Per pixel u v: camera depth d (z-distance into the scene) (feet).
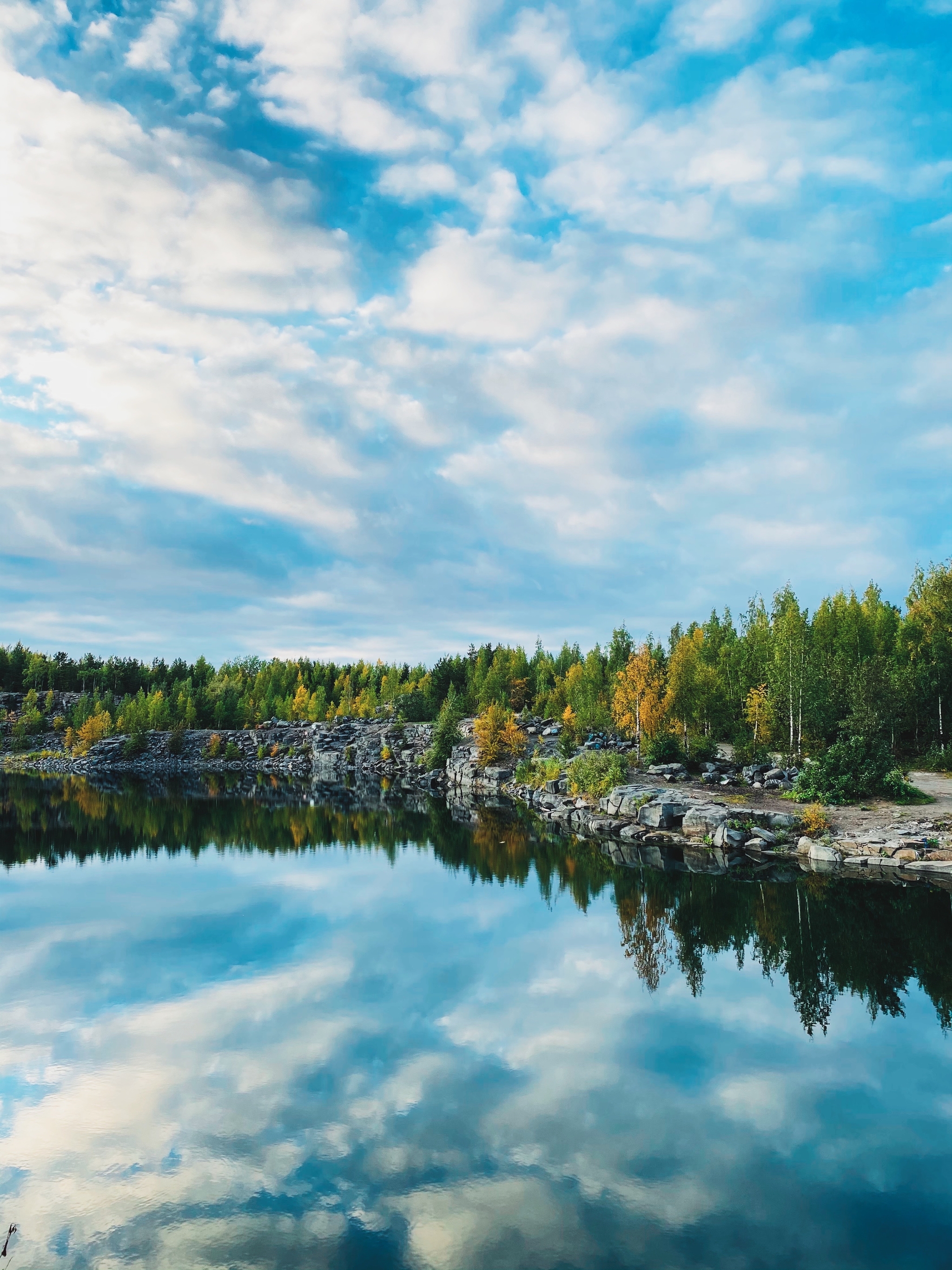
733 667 252.21
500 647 417.49
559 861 129.80
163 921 93.56
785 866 118.11
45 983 70.03
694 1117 43.96
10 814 216.33
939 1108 44.70
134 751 445.78
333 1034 57.11
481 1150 40.70
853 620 241.14
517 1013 61.00
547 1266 31.40
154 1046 55.26
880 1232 33.30
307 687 564.71
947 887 100.32
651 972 70.79
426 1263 31.65
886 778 141.90
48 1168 39.81
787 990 65.26
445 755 316.19
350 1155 40.50
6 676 634.02
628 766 195.52
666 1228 33.81
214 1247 33.06
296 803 241.96
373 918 93.61
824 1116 43.80
